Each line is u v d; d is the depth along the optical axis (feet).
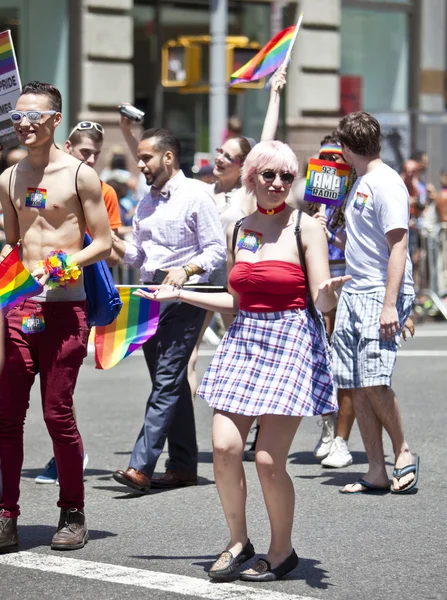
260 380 21.07
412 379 45.73
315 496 27.94
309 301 21.50
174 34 85.10
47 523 25.63
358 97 94.89
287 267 21.22
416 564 22.39
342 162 31.35
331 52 91.04
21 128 23.02
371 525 25.26
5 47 26.68
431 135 80.64
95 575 21.54
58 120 23.36
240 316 21.67
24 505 27.25
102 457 32.63
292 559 21.52
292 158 21.30
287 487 21.17
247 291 21.44
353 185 28.96
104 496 28.27
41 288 22.53
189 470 29.43
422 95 98.94
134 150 33.06
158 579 21.29
